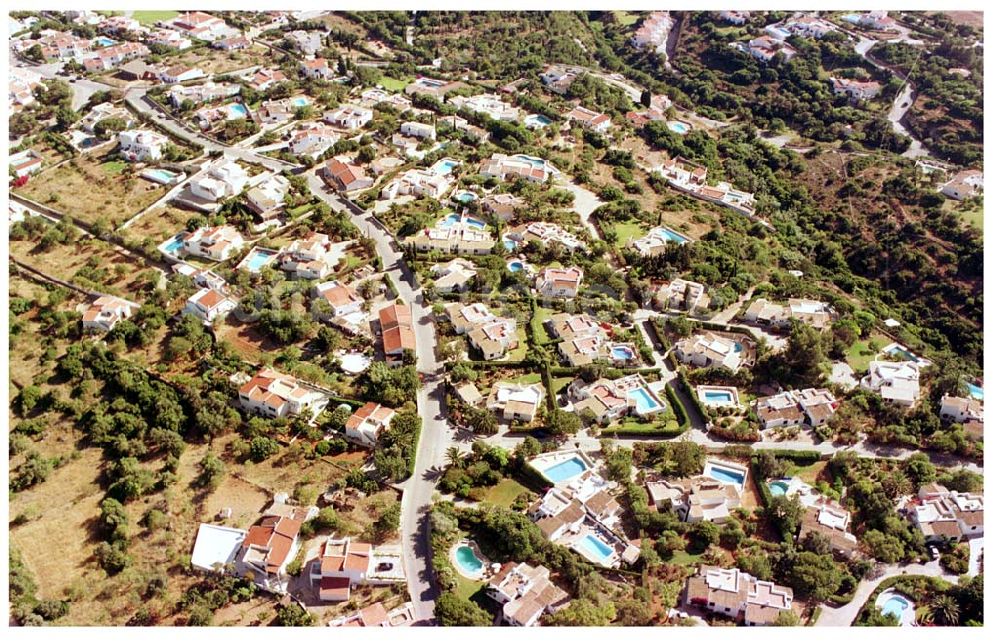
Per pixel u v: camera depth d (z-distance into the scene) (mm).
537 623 132875
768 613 133750
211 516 150625
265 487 156250
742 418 179250
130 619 133375
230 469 159875
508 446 168250
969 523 153250
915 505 157250
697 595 137000
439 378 185250
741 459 169000
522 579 137750
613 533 150250
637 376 187000
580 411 174375
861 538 151625
